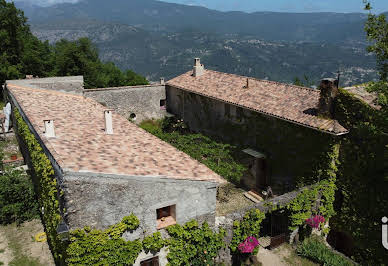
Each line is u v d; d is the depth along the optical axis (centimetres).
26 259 1461
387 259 1567
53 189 1108
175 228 1212
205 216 1294
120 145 1403
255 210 1468
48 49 5609
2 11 4109
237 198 2144
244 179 2316
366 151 1574
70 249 1023
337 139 1659
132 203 1098
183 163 1334
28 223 1738
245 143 2256
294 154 1891
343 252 1836
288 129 1898
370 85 1483
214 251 1348
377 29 1449
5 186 1728
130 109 3055
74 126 1558
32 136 1490
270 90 2222
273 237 1633
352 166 1648
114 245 1091
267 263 1516
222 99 2333
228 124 2397
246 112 2200
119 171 1067
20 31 4716
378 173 1546
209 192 1271
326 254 1560
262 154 2086
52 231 1193
